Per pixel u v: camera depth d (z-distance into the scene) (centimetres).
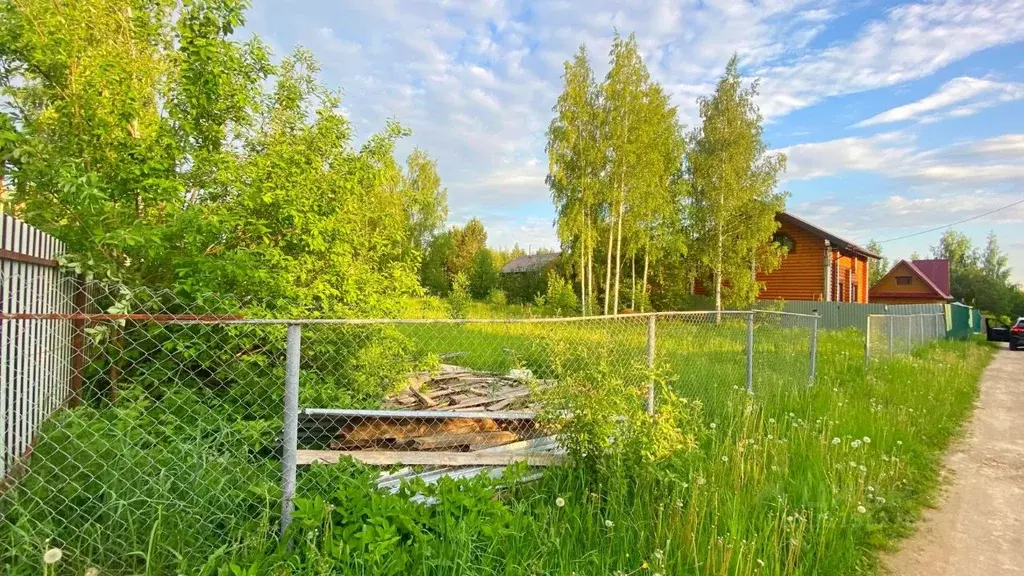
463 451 385
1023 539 336
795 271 2325
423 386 553
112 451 288
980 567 301
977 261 6266
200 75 461
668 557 266
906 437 517
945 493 416
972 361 1289
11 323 271
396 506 256
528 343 658
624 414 344
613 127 2047
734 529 280
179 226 416
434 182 3772
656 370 383
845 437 459
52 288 358
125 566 234
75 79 465
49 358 342
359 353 474
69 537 246
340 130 568
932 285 3650
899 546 325
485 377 647
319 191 514
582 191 2102
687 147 2259
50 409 344
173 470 287
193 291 403
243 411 407
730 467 372
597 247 2392
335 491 275
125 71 469
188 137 477
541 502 310
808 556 283
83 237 417
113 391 393
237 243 471
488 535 262
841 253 2381
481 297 3694
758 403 541
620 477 317
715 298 2167
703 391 561
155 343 424
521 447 386
